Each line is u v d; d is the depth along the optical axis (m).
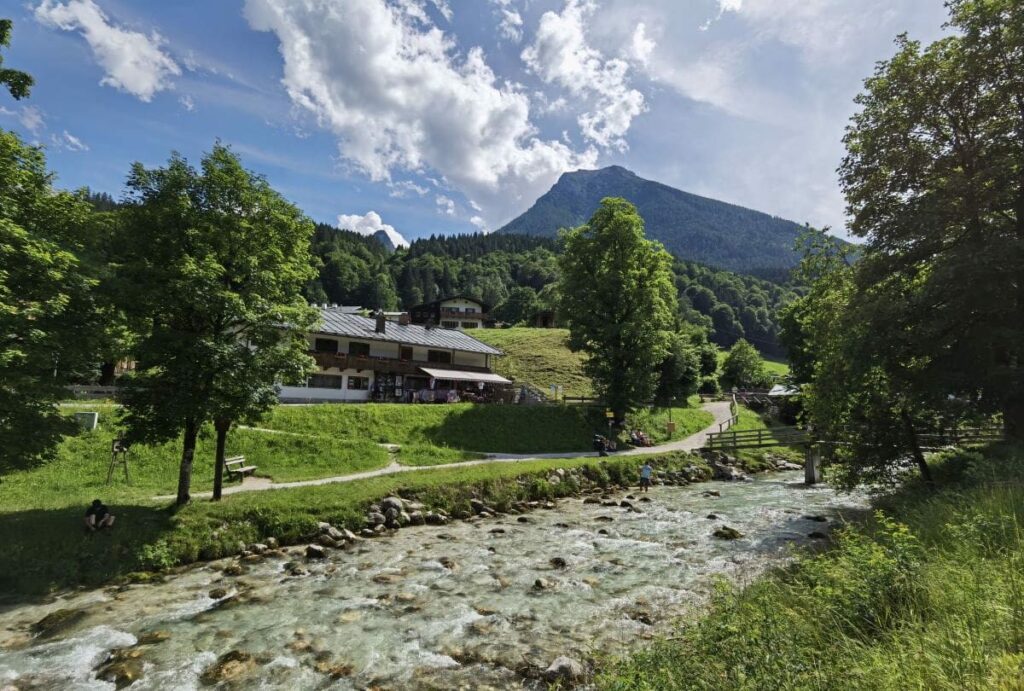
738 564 14.99
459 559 15.49
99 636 10.11
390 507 19.94
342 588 12.90
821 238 27.34
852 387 21.84
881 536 10.89
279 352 17.50
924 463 20.56
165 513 16.00
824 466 32.56
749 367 90.56
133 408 15.80
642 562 15.28
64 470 21.34
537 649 9.63
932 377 19.23
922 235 19.95
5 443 12.54
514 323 133.25
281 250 17.88
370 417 36.69
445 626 10.69
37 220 14.11
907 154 20.89
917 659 4.84
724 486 31.70
